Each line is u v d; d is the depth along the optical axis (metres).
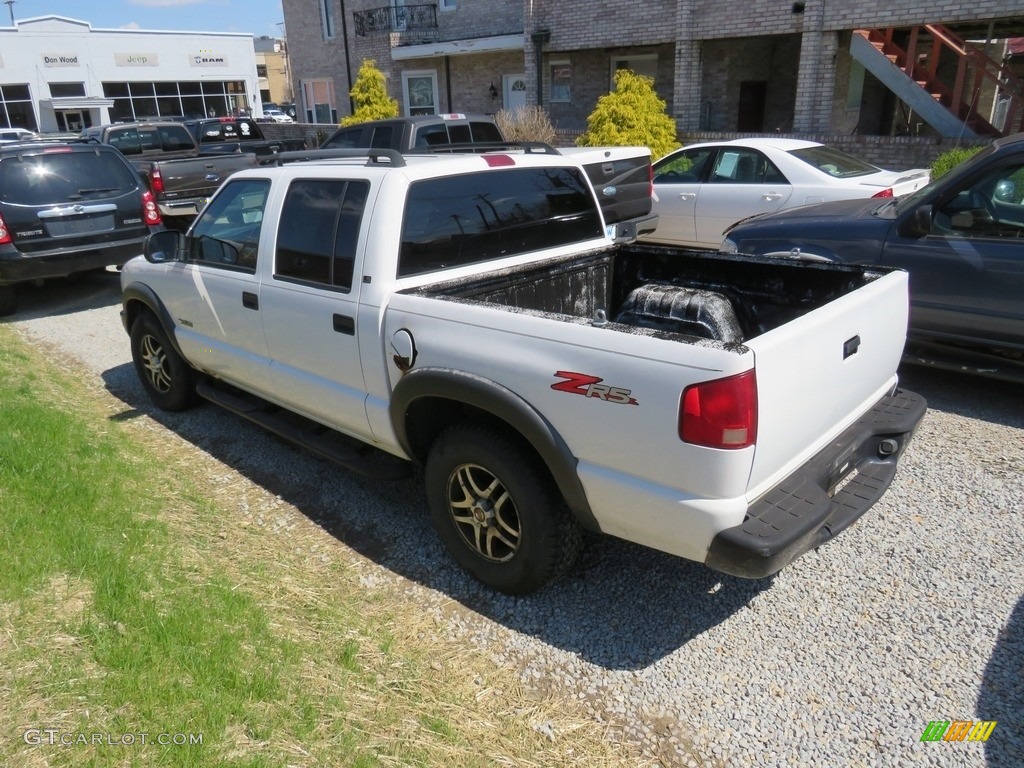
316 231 3.74
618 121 14.79
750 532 2.48
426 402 3.36
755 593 3.27
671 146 14.98
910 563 3.41
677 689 2.75
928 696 2.68
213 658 2.64
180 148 15.28
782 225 5.91
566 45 18.17
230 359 4.53
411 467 3.78
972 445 4.53
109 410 5.56
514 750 2.48
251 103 45.19
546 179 4.14
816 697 2.69
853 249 5.45
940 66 16.22
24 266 7.93
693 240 9.45
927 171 8.83
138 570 3.12
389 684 2.74
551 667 2.88
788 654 2.90
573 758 2.46
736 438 2.40
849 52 14.55
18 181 7.90
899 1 12.60
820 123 14.12
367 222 3.47
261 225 4.07
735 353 2.36
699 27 15.35
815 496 2.66
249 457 4.70
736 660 2.88
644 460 2.60
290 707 2.52
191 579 3.20
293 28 28.05
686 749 2.50
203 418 5.36
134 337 5.48
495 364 2.93
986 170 4.89
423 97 24.12
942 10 12.23
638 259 4.30
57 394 5.71
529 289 3.88
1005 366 4.93
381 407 3.53
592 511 2.84
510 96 21.83
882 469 3.23
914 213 5.11
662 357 2.49
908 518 3.76
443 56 22.84
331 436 4.52
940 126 12.45
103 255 8.39
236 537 3.71
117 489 3.91
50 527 3.37
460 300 3.16
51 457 4.11
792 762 2.44
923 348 5.30
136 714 2.40
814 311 2.82
